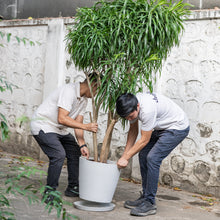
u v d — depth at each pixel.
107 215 3.21
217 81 4.24
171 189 4.46
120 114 3.10
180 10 3.28
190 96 4.41
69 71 5.42
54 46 5.49
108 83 3.10
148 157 3.30
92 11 3.20
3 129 1.81
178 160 4.47
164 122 3.31
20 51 5.99
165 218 3.27
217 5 4.43
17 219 2.81
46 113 3.35
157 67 3.28
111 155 5.00
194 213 3.51
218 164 4.19
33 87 5.82
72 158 3.66
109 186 3.20
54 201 1.95
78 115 3.52
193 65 4.41
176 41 3.21
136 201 3.52
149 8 3.07
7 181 1.87
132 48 3.09
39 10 5.99
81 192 3.27
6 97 6.13
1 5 6.44
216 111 4.23
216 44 4.25
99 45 2.97
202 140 4.31
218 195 4.19
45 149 3.33
